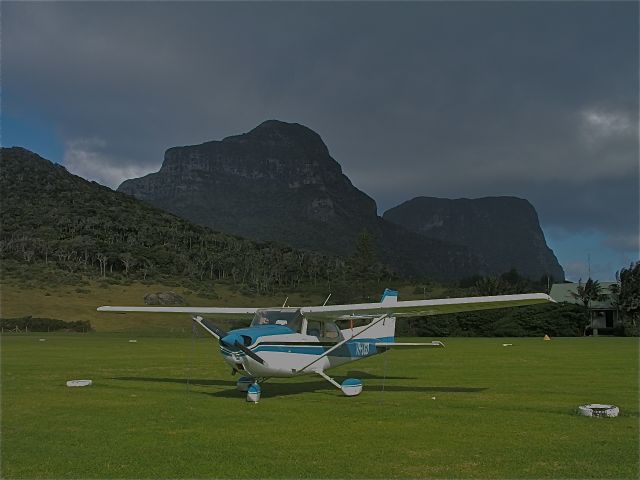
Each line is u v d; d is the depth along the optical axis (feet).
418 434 26.32
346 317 42.27
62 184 479.82
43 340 133.08
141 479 19.92
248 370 37.70
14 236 354.33
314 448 23.77
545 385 44.55
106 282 302.66
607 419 29.89
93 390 42.01
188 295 305.12
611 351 87.86
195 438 25.67
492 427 27.84
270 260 406.62
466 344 113.29
